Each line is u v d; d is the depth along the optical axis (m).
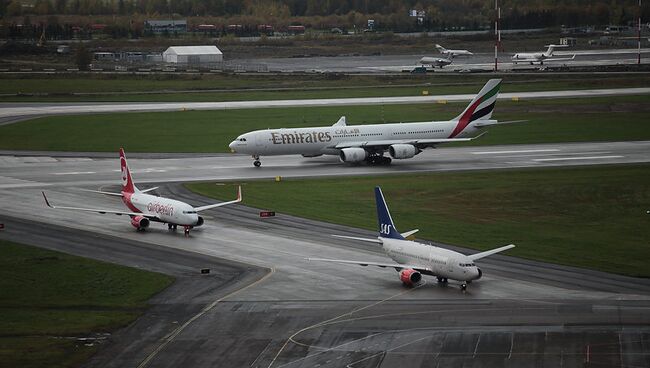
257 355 156.38
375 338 161.75
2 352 157.25
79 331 167.75
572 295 180.75
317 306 178.50
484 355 152.75
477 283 189.75
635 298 178.38
